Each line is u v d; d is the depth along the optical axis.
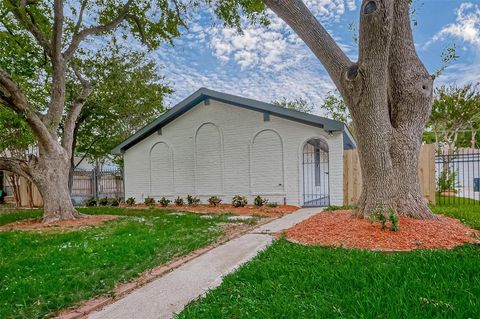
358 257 4.38
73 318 3.05
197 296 3.50
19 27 10.99
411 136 6.51
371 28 5.63
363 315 2.59
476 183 17.45
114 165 24.47
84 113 16.83
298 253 4.78
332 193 11.76
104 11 12.32
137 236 6.61
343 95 6.41
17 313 3.13
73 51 10.82
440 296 2.91
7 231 8.12
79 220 9.72
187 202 14.19
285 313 2.73
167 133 15.07
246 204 12.73
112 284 3.89
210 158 14.09
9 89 8.66
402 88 6.58
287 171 12.64
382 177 6.27
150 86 19.36
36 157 10.02
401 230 5.55
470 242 5.13
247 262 4.48
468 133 28.00
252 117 13.30
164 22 12.94
